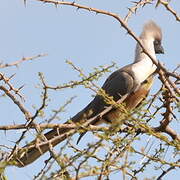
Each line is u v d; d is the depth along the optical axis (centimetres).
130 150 847
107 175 823
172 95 984
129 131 917
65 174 772
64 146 756
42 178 714
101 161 828
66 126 963
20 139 871
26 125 943
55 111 831
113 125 775
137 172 934
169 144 908
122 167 791
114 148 848
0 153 858
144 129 926
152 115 1012
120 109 965
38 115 894
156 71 1012
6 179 784
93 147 750
